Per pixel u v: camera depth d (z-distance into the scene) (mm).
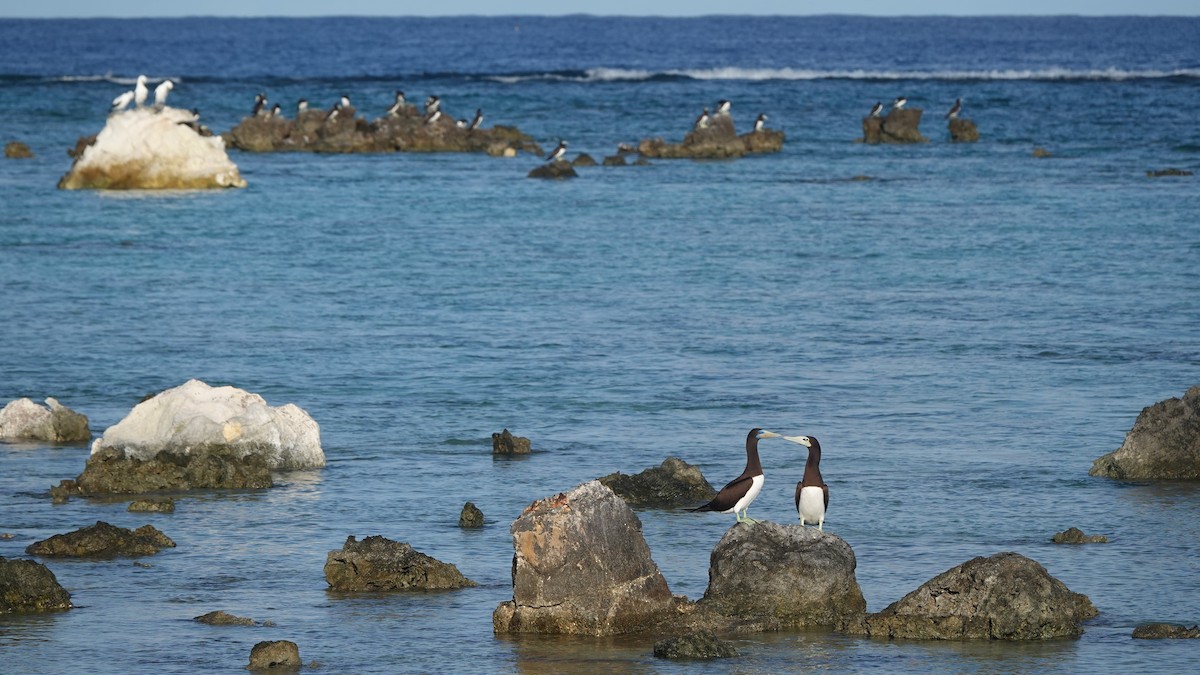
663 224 114938
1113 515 41656
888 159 166625
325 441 52375
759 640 31828
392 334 72812
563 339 71375
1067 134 191250
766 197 132375
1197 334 71625
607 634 32188
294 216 119625
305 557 38406
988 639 31688
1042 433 52250
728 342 70500
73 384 61875
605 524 32875
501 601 34719
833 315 77625
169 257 98375
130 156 136750
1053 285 86812
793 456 49500
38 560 38062
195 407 48531
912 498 43688
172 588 35719
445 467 48344
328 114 189375
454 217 119500
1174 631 31688
